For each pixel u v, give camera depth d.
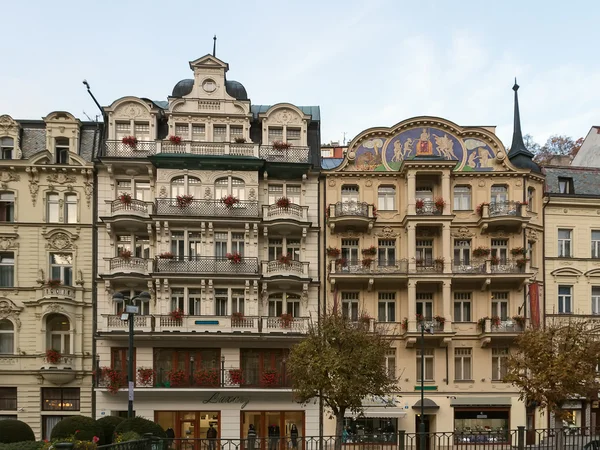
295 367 31.61
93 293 40.75
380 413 39.53
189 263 40.53
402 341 41.41
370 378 30.94
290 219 41.03
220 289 41.12
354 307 42.28
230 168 41.94
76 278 40.69
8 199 41.12
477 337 41.56
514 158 44.69
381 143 43.44
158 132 42.75
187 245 41.09
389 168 43.12
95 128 43.09
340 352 31.17
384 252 42.91
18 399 39.31
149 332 39.09
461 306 42.47
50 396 39.81
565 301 43.47
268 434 39.94
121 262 40.16
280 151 42.50
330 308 39.31
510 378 31.73
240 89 44.28
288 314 40.41
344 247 42.84
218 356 40.69
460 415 41.00
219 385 39.38
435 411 40.59
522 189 43.00
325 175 42.91
